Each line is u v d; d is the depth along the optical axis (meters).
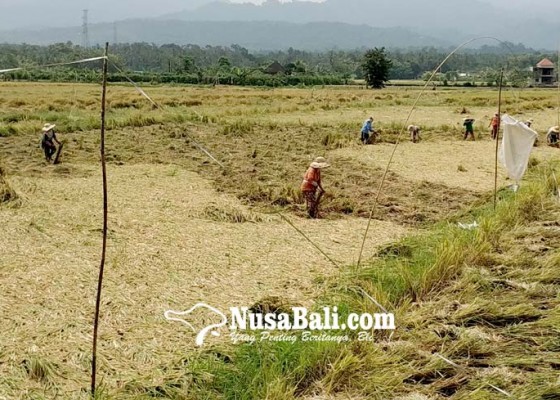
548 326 6.76
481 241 9.55
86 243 10.11
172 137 24.14
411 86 85.69
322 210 13.82
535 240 10.04
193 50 173.00
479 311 7.17
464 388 5.66
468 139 26.72
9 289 7.98
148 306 7.70
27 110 32.88
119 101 38.25
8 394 5.58
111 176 16.44
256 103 42.56
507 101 46.22
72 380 5.90
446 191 16.22
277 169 18.55
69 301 7.71
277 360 6.11
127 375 6.05
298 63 97.75
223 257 9.86
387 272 8.59
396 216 13.84
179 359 6.28
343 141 23.98
